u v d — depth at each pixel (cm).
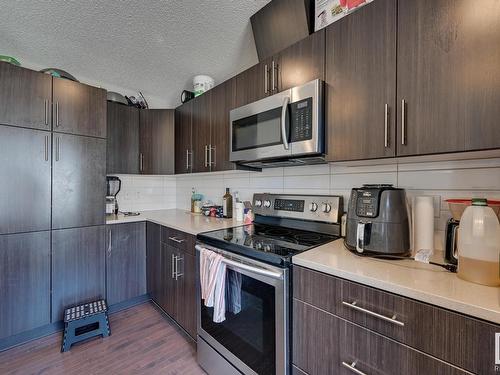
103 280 212
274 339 110
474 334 64
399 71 99
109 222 216
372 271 89
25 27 174
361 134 111
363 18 110
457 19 85
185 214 262
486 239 76
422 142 93
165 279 207
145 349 173
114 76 250
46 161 182
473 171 109
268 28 160
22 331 174
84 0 150
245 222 202
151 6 155
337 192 159
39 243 180
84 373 150
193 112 231
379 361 81
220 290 132
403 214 104
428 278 82
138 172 261
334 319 93
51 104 185
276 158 149
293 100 134
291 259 108
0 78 165
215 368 145
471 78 82
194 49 203
